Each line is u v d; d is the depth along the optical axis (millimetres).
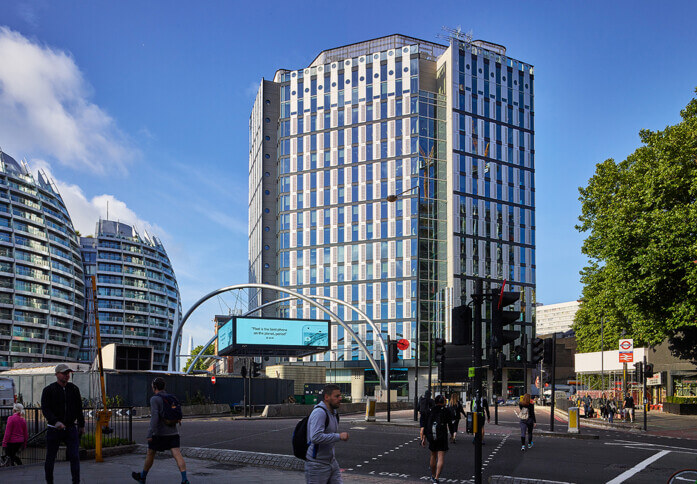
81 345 144125
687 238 32031
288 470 13422
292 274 97500
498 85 96875
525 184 97188
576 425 25203
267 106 105688
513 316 11648
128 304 156750
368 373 89500
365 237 93188
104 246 159375
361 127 96000
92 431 18438
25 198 132125
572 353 126312
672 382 53844
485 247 91438
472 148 92812
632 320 37438
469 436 24250
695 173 33469
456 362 61531
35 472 12258
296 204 99062
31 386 38062
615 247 35406
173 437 10117
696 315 31984
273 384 50219
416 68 93750
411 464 15648
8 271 124000
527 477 13727
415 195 90562
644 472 14758
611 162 45500
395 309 89188
